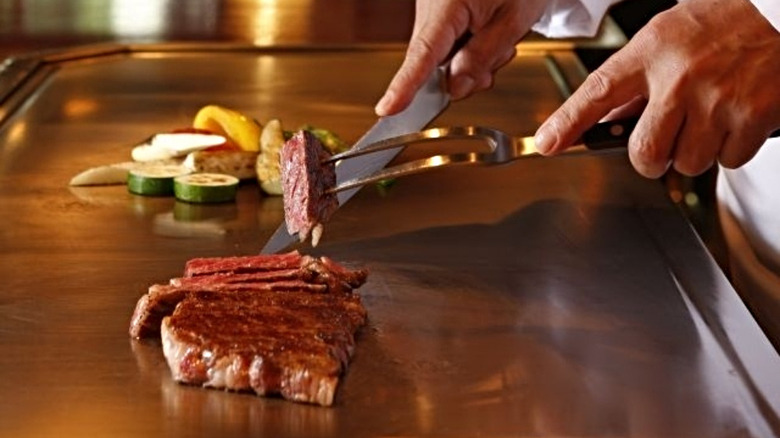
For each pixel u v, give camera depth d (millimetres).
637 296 2025
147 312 1797
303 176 1963
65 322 1861
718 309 1978
